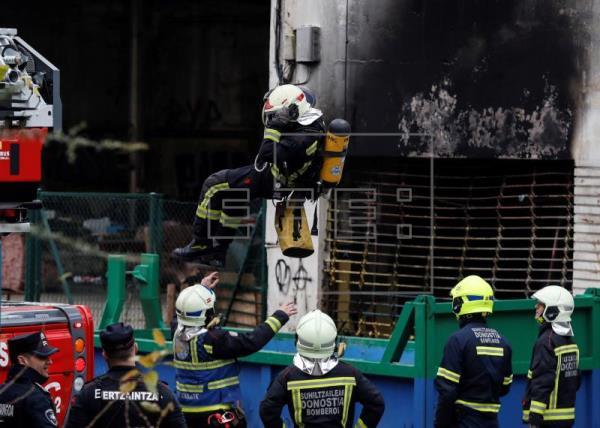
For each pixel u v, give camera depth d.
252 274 39.16
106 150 70.38
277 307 38.34
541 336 24.12
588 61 33.84
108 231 41.53
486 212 37.00
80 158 71.00
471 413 22.53
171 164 71.50
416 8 36.12
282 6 38.22
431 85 36.03
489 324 25.12
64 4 70.25
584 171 33.94
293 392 19.75
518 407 25.56
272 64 38.69
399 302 37.16
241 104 70.12
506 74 35.03
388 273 37.28
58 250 41.69
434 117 36.00
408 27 36.28
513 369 25.33
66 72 70.69
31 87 18.94
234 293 39.34
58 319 22.95
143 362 13.33
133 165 69.31
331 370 19.84
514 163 36.62
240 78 70.00
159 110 71.38
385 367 24.47
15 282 42.41
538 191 36.00
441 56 35.88
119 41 70.69
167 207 42.00
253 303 38.94
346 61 37.00
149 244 40.03
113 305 31.84
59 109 19.38
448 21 35.72
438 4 35.81
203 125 70.69
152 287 32.31
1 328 21.98
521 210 36.28
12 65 18.84
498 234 35.34
